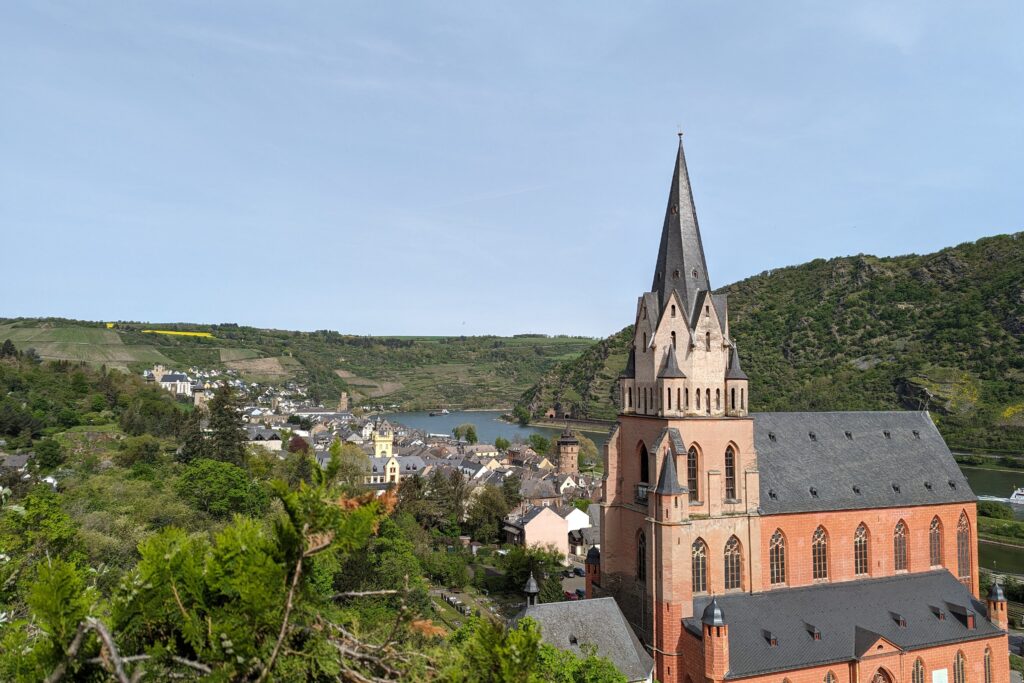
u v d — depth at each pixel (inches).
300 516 626.2
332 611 722.2
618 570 3102.9
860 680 2699.3
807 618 2815.0
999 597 3006.9
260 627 628.4
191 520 4458.7
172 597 654.5
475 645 781.9
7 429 7263.8
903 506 3169.3
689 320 2898.6
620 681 2202.3
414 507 6481.3
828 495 3065.9
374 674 721.0
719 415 2893.7
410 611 748.6
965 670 2923.2
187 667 648.4
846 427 3356.3
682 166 3034.0
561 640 2659.9
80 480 5103.3
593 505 7130.9
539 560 4943.4
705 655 2541.8
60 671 595.2
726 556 2866.6
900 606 2989.7
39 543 2154.3
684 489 2736.2
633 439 3024.1
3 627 872.9
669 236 2992.1
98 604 703.1
